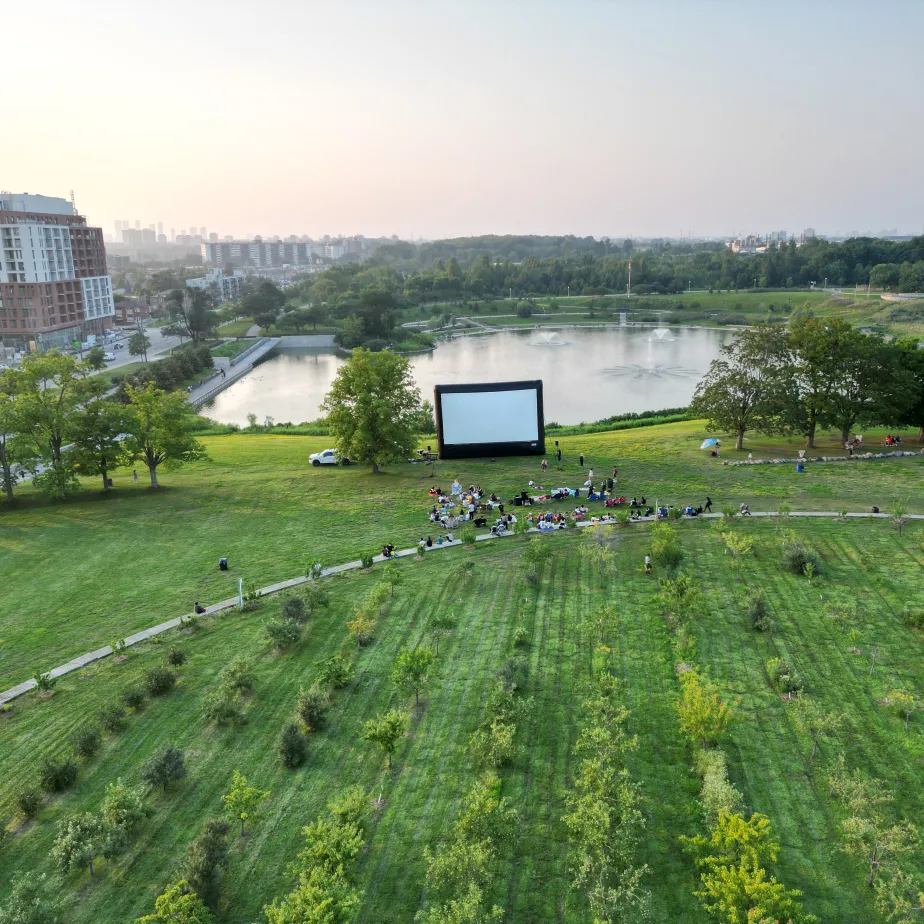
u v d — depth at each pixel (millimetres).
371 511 68000
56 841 28750
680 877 27156
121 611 49344
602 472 77375
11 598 51500
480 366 198375
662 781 31922
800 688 37344
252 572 55094
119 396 99500
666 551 51750
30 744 35938
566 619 46219
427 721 36719
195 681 40875
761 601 45312
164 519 67562
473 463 83438
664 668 40219
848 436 88062
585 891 26594
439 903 26266
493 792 30562
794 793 30969
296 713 37812
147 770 32219
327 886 25172
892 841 26438
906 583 48875
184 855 28984
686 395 153500
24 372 74438
